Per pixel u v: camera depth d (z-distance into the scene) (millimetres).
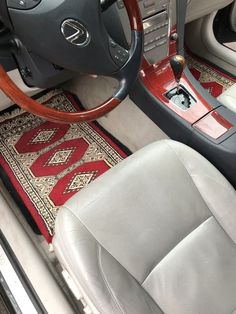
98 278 735
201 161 910
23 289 830
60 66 832
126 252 808
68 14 700
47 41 732
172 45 1126
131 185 864
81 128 1438
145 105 1183
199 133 1012
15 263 889
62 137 1417
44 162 1344
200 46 1650
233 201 883
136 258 810
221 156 976
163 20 1044
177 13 1067
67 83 1541
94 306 724
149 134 1345
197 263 836
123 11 941
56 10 690
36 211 1213
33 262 926
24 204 1232
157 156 904
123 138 1396
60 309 834
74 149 1386
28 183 1285
